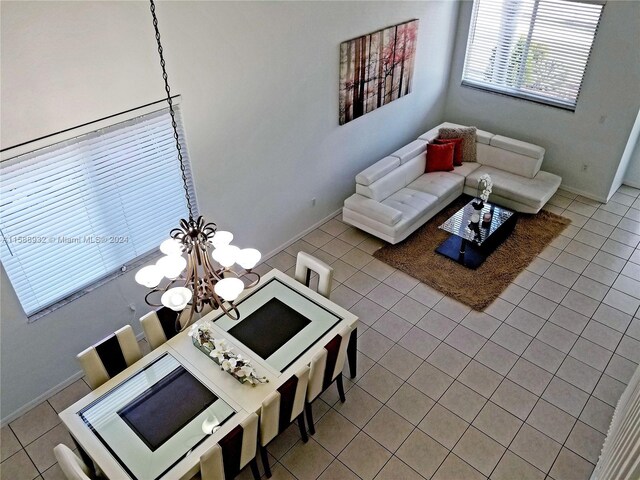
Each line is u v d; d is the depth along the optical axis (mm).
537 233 6234
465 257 5840
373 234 6055
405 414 4250
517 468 3863
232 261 2926
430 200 6211
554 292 5414
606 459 3213
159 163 4453
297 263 4477
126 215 4410
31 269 3982
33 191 3764
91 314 4492
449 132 6898
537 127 6938
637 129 6438
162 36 3984
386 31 5934
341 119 5965
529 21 6488
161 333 3930
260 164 5301
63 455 3002
